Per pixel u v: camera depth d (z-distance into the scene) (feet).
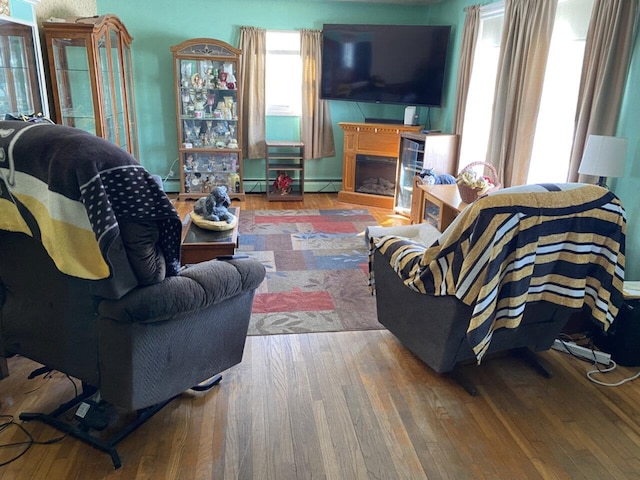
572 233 6.21
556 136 11.64
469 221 5.86
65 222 4.43
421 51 16.78
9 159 4.63
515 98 12.16
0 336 5.96
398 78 17.42
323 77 18.47
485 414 6.74
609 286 6.55
